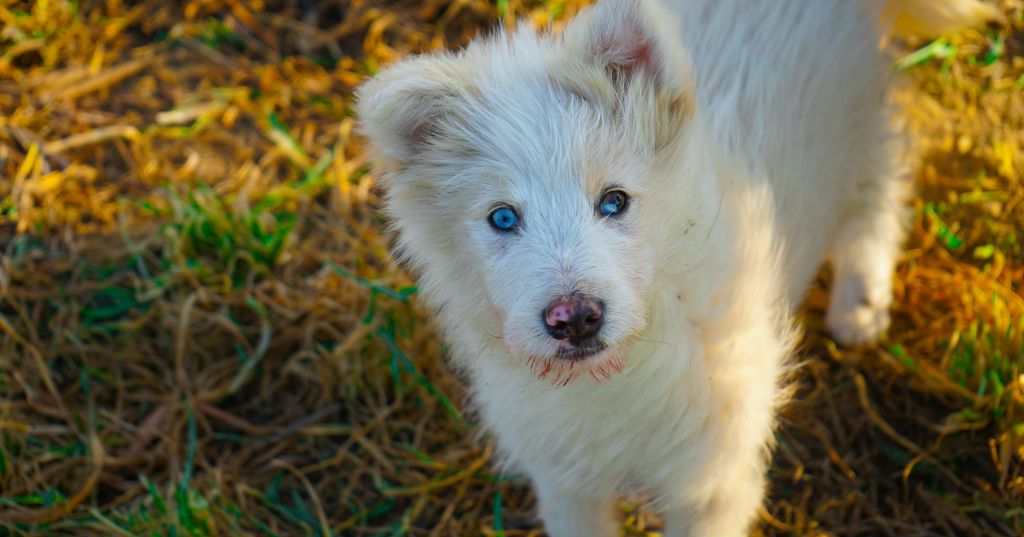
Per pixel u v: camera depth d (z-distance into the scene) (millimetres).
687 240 826
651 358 840
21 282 1157
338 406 1096
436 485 1041
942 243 1139
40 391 1097
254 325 1142
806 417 1056
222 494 1027
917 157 1134
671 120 817
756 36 954
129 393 1107
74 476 1059
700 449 876
